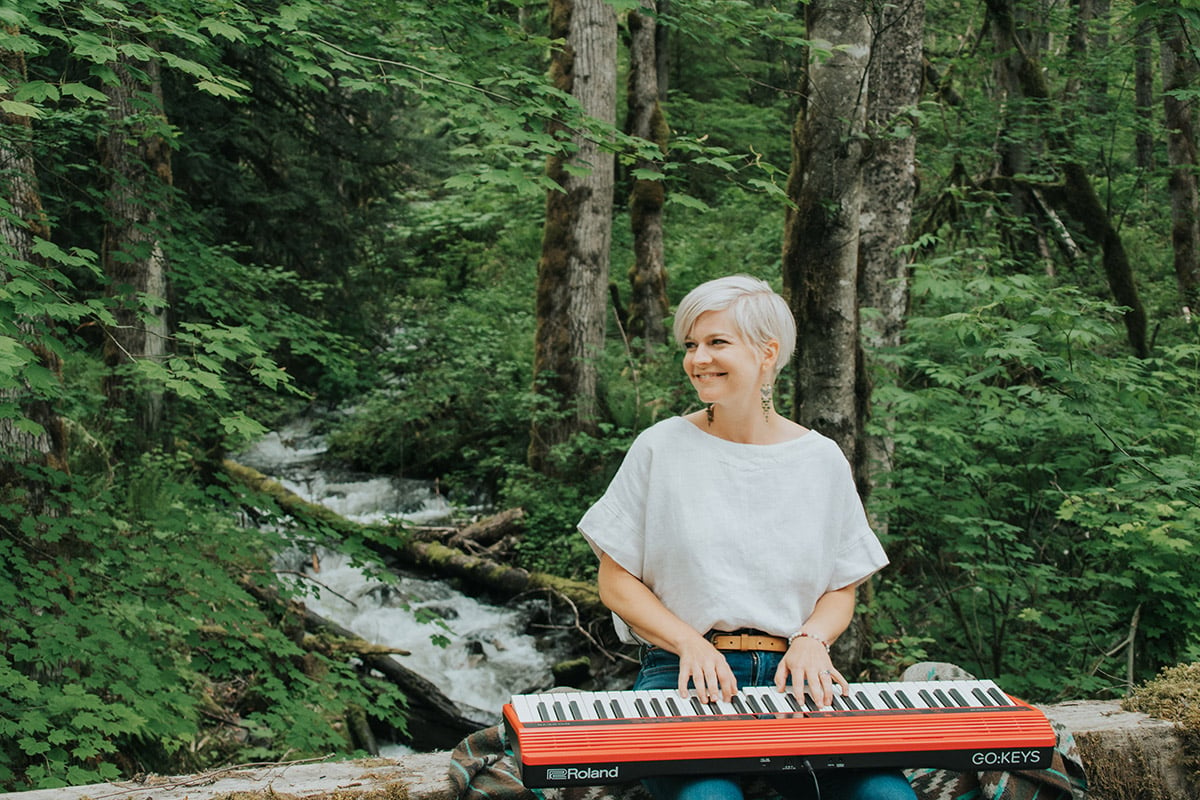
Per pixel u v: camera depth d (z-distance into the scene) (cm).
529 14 1461
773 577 216
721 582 214
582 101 1069
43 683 452
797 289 525
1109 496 534
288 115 1285
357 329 1396
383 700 557
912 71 791
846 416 527
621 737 183
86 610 458
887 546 616
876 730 190
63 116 522
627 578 222
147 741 503
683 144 480
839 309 521
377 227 1480
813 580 220
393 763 237
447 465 1211
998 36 943
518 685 769
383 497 1147
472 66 506
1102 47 1038
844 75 502
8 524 479
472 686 762
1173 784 262
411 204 1938
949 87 990
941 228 977
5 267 396
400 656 779
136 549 502
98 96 385
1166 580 526
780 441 226
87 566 487
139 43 418
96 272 416
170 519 516
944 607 633
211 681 598
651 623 213
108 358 802
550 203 1127
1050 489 607
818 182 511
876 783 189
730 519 217
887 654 578
